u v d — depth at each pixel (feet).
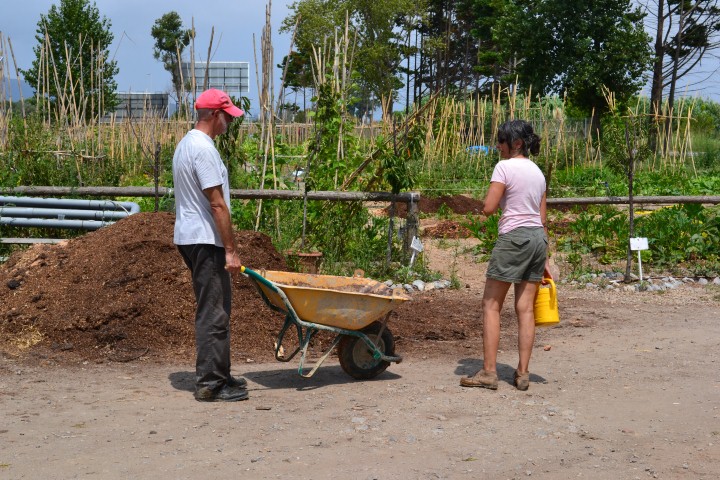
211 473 13.94
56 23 91.35
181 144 18.83
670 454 15.29
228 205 18.83
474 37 200.54
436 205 63.26
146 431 16.33
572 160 86.99
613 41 135.33
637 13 137.28
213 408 18.19
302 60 90.79
